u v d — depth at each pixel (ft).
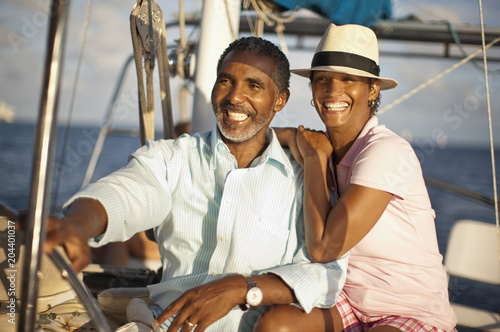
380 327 6.13
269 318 5.75
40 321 6.28
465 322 9.85
